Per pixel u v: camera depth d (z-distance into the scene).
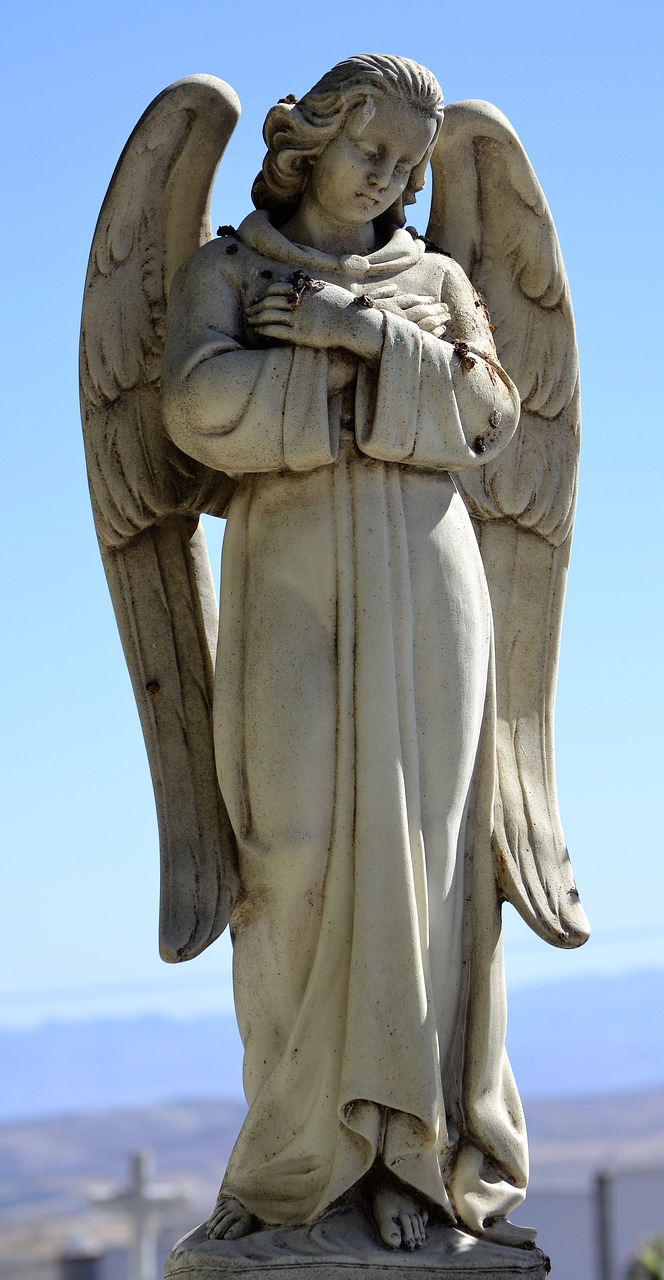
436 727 5.79
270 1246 5.55
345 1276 5.48
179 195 6.32
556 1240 18.97
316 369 5.75
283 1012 5.79
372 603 5.75
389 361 5.74
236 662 5.89
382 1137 5.65
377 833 5.68
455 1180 5.82
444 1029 5.86
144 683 6.35
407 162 5.96
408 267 6.05
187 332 5.91
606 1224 18.78
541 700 6.41
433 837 5.79
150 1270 23.34
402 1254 5.53
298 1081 5.74
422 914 5.74
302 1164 5.73
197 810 6.23
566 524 6.43
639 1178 18.89
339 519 5.79
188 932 6.03
